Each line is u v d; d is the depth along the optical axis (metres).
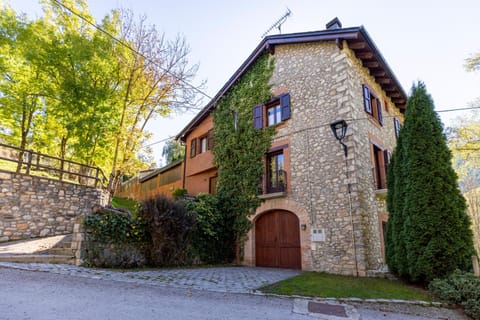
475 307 4.10
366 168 8.22
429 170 5.80
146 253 7.38
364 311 4.27
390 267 6.39
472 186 17.69
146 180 21.44
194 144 14.62
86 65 10.27
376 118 9.80
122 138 12.06
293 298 4.83
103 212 6.86
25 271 4.96
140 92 12.88
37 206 8.55
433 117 6.22
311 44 9.51
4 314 2.99
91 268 6.02
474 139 12.80
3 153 14.09
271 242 9.13
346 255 7.19
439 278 5.24
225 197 10.66
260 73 10.90
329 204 7.81
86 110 10.18
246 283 5.85
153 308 3.67
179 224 7.72
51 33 10.06
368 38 8.58
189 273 6.73
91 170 13.20
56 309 3.29
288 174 8.98
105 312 3.34
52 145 12.98
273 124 10.03
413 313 4.24
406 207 5.94
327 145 8.24
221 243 9.83
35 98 10.66
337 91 8.41
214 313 3.69
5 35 9.47
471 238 5.42
